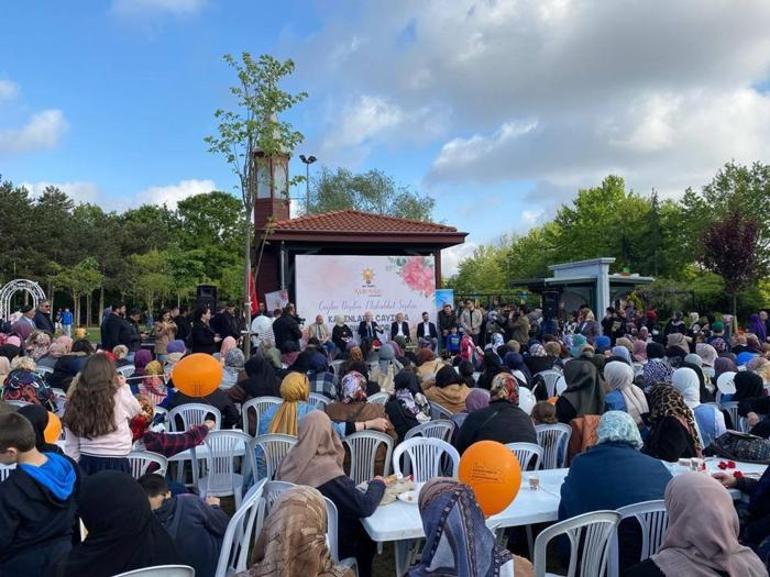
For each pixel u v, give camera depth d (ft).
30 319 53.78
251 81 38.81
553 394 31.86
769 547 11.93
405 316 64.44
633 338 50.70
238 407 25.25
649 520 12.28
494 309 73.26
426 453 18.07
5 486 10.68
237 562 12.39
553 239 194.08
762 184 126.31
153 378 25.11
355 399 20.29
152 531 9.27
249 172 40.47
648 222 153.89
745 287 92.84
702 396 26.53
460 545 7.63
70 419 14.26
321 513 8.16
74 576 8.77
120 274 170.19
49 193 175.42
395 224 69.36
